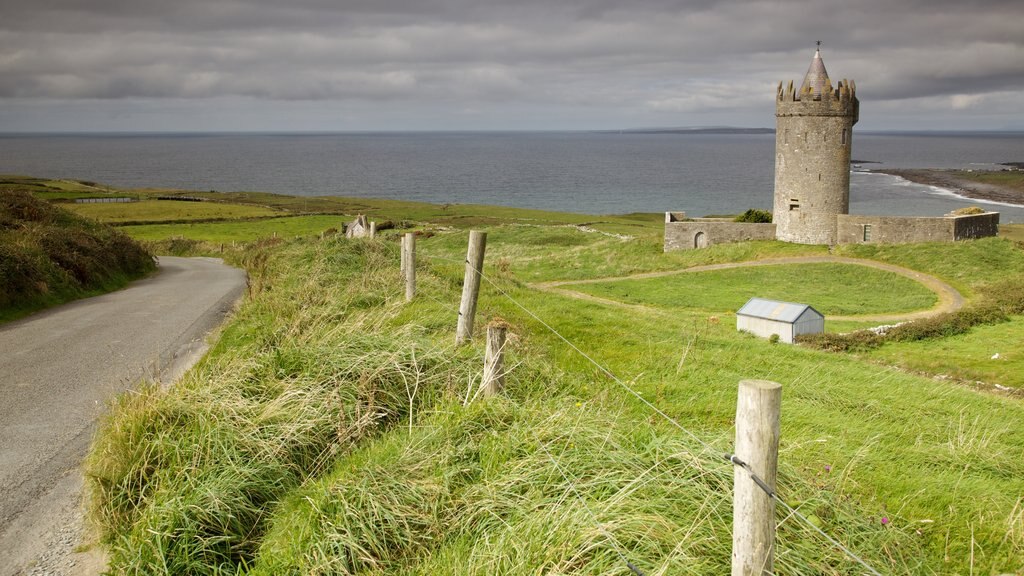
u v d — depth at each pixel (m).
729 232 58.38
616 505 5.14
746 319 30.20
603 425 6.92
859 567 4.73
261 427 7.54
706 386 10.19
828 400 10.38
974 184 190.75
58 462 7.87
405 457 6.57
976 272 44.38
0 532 6.50
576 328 14.49
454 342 10.39
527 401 8.05
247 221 102.75
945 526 5.90
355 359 8.95
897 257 49.28
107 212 112.06
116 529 6.34
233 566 5.81
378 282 15.91
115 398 9.15
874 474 6.98
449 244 73.06
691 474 5.56
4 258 18.34
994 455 7.87
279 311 13.55
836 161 54.50
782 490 5.60
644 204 179.62
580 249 62.78
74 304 19.25
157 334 14.49
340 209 138.00
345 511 5.72
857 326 33.41
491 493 5.75
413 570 5.24
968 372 21.78
